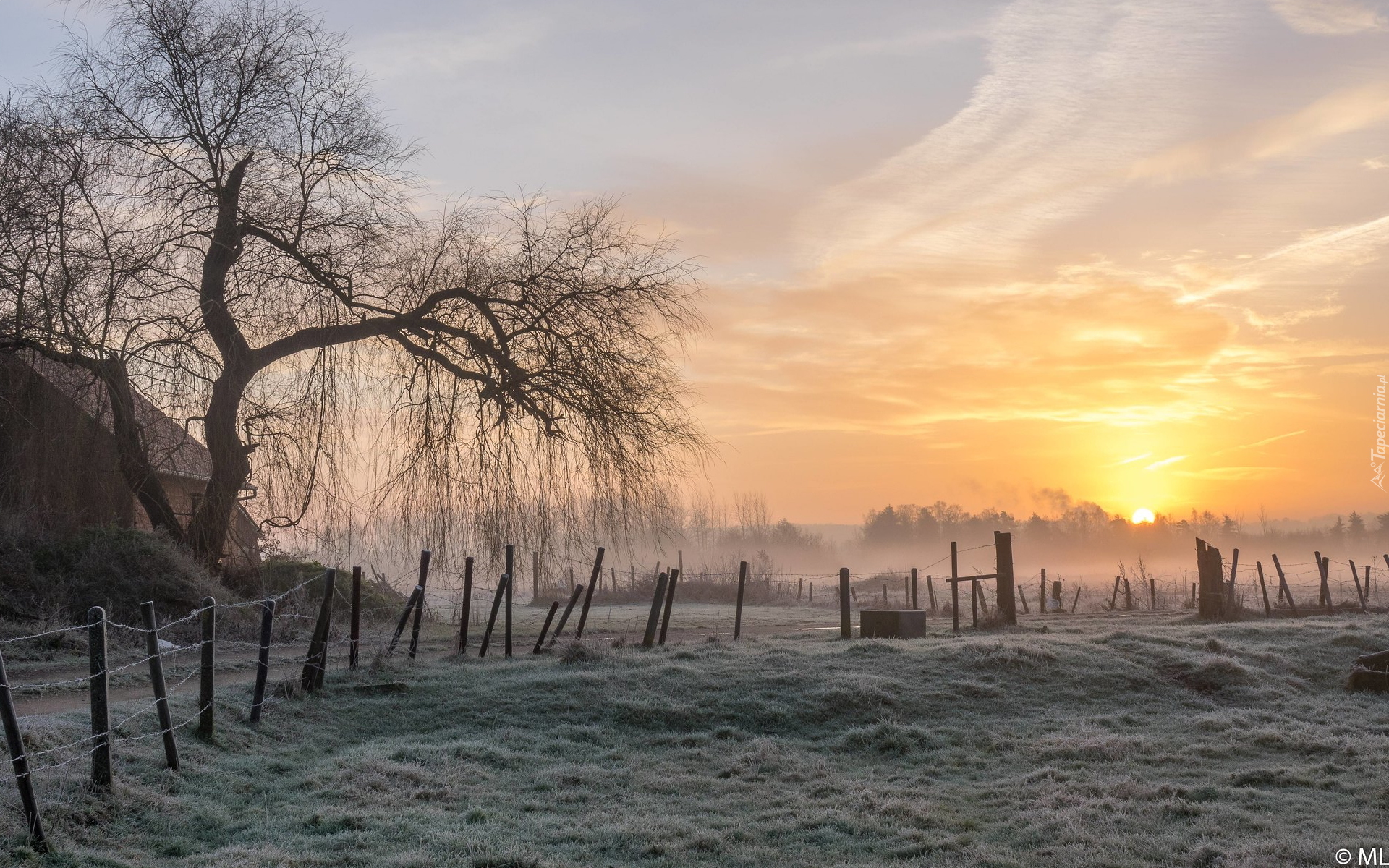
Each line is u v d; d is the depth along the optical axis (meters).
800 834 8.98
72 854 7.52
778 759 11.32
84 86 21.23
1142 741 11.77
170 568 19.67
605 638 21.00
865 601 39.94
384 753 11.20
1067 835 8.66
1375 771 10.32
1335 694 14.41
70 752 9.20
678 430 24.06
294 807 9.32
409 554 23.30
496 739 12.01
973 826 9.14
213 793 9.50
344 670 14.73
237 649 17.38
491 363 23.61
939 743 11.97
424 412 22.45
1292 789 9.95
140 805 8.70
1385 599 33.72
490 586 24.06
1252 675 14.65
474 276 23.59
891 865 8.12
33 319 19.64
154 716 10.95
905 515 193.50
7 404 20.42
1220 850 8.09
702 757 11.56
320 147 22.84
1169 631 18.23
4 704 7.51
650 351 24.08
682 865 8.23
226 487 21.81
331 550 22.64
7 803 7.86
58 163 20.27
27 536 18.92
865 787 10.32
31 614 16.86
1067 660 15.11
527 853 8.27
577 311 23.59
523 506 22.94
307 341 22.19
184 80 21.80
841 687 13.48
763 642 18.33
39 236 19.83
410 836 8.70
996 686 14.05
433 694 13.69
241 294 21.83
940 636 19.89
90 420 20.89
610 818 9.41
